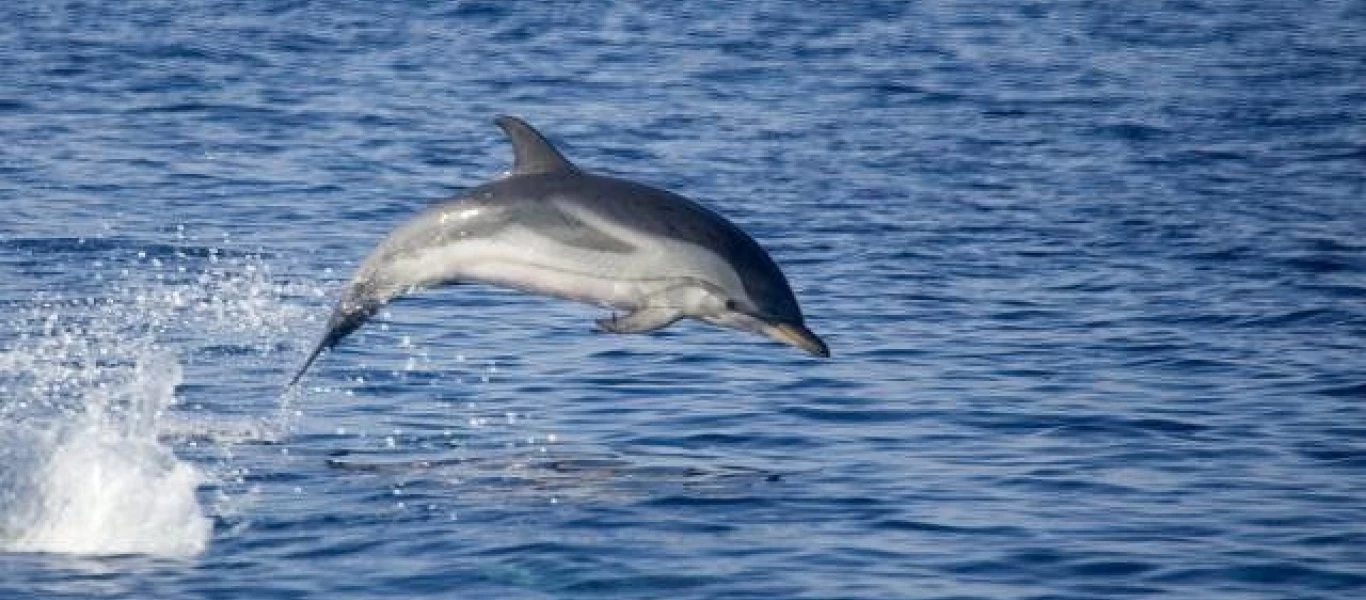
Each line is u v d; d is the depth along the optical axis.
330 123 98.88
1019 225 74.62
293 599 34.16
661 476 42.25
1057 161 90.50
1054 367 53.00
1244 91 114.38
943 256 68.50
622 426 46.78
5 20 138.38
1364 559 36.84
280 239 71.06
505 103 107.00
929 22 146.12
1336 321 58.72
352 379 51.56
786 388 50.44
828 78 117.44
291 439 45.41
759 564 36.25
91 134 93.44
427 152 91.31
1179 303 61.22
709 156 90.94
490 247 36.28
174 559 36.25
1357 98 111.94
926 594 34.72
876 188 82.94
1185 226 74.56
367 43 131.00
